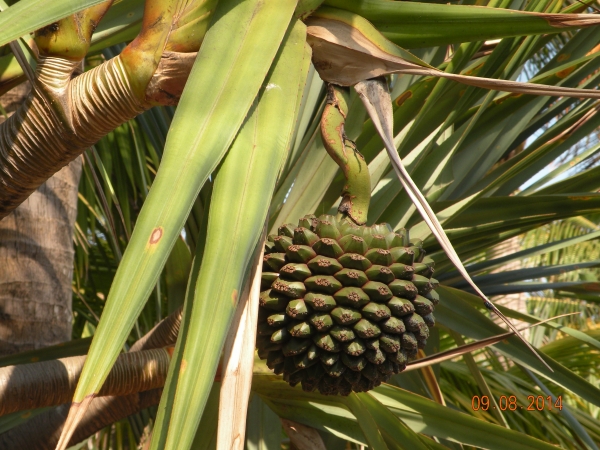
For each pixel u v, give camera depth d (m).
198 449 1.09
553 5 1.12
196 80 0.76
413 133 1.16
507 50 1.13
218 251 0.71
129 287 0.68
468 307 1.20
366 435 1.03
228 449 0.71
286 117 0.77
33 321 1.28
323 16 0.85
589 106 1.22
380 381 0.91
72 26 0.79
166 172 0.72
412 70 0.84
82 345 1.12
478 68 1.15
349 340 0.88
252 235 0.72
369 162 1.14
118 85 0.80
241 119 0.74
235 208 0.73
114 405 1.08
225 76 0.76
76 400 0.66
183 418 0.67
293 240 0.91
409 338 0.89
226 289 0.70
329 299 0.87
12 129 0.82
